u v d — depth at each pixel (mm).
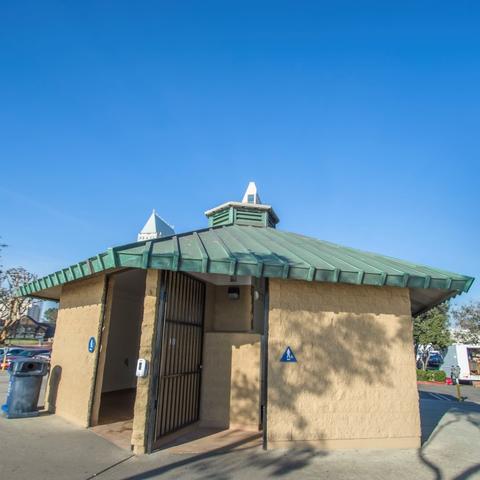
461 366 28109
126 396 11070
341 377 6641
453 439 7422
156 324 6242
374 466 5688
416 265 8148
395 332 7047
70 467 5234
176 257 5859
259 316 9023
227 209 11211
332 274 6371
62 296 9531
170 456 5828
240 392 7859
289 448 6266
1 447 5949
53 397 8680
